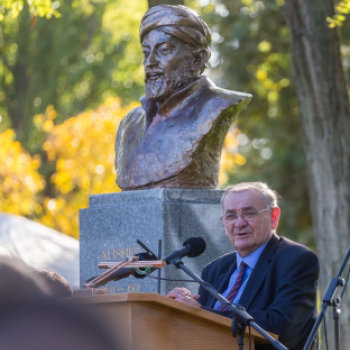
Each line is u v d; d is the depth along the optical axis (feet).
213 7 111.04
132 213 39.91
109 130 109.29
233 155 107.24
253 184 31.99
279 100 106.52
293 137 108.17
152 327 21.84
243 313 22.93
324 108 61.87
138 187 40.81
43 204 118.83
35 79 147.84
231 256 33.14
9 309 11.55
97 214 41.83
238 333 22.86
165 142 40.40
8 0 61.57
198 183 40.19
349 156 61.82
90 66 143.02
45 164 139.23
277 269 30.01
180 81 40.83
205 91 41.06
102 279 24.36
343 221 61.36
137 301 21.35
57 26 143.43
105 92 146.82
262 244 31.09
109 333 11.25
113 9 139.23
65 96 146.61
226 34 106.11
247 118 109.09
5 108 155.02
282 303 28.60
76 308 11.68
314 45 61.77
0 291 11.74
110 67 143.13
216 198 40.55
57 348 11.00
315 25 61.62
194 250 26.23
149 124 41.88
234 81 105.60
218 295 23.91
